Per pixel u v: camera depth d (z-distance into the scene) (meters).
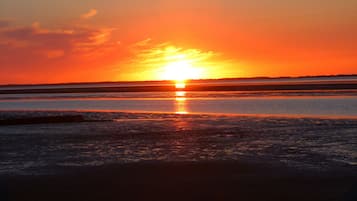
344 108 53.53
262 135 32.12
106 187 18.61
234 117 45.94
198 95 99.19
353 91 92.06
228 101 72.94
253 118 44.28
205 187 18.33
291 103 63.66
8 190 18.50
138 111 57.28
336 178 19.34
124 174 20.67
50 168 22.22
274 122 40.16
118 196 17.44
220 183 18.84
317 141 29.06
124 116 49.91
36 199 17.28
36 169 22.06
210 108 59.56
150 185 18.77
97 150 27.14
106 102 80.19
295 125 37.56
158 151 26.39
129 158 24.41
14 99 107.56
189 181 19.27
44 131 36.72
